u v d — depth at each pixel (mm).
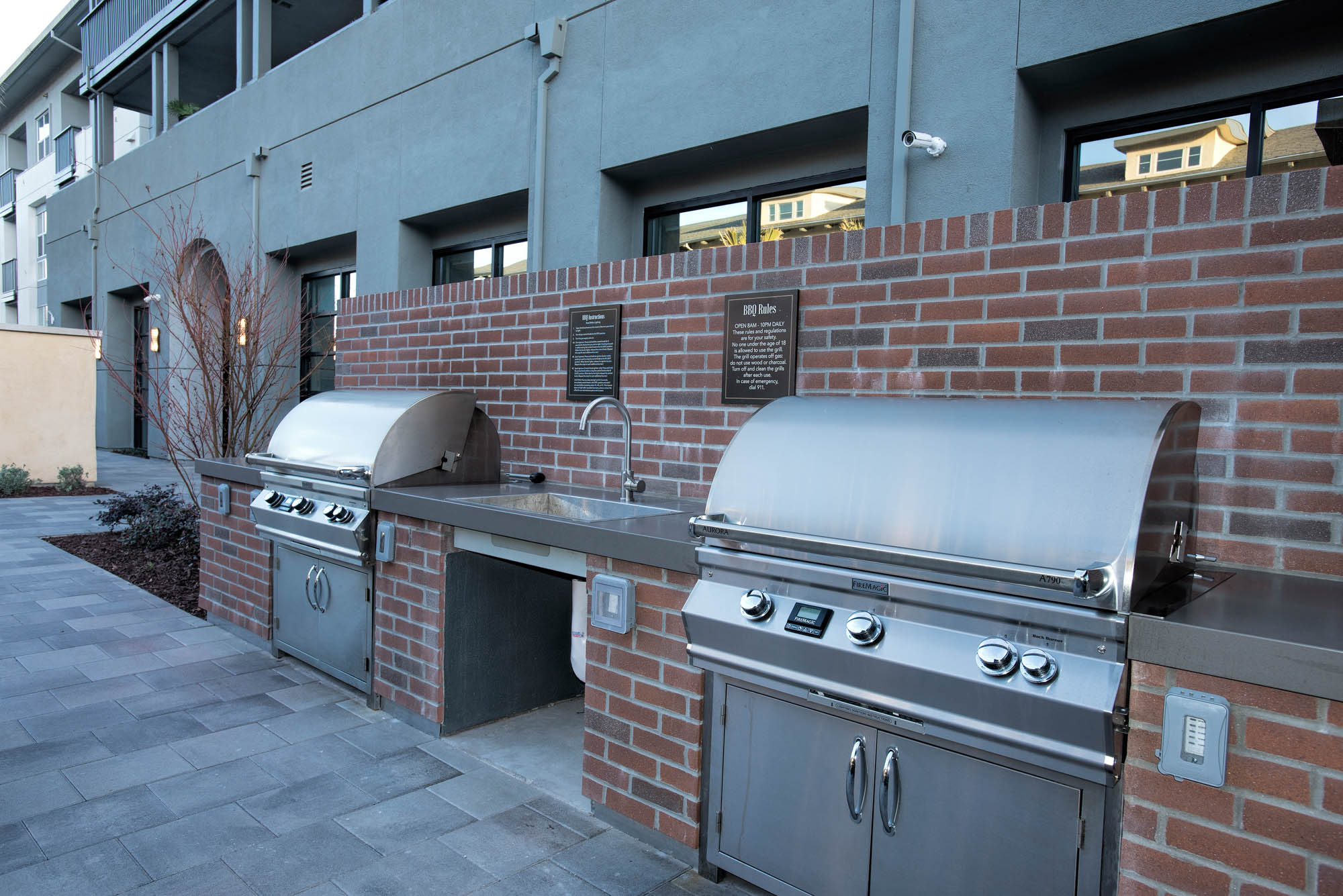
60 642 4293
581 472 3756
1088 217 2314
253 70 10609
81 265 15523
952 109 4383
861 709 1892
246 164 10547
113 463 13211
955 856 1806
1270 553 2045
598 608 2549
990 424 1907
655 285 3420
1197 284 2143
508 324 4078
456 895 2188
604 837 2514
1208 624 1488
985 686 1639
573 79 6430
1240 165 3906
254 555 4262
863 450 2008
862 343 2787
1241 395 2082
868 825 1943
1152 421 1729
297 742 3137
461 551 3221
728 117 5418
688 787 2342
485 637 3332
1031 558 1628
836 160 5344
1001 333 2475
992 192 4262
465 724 3291
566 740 3230
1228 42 3789
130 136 16484
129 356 14961
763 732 2148
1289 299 2012
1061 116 4387
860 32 4758
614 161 6148
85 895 2146
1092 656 1585
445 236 8344
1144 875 1577
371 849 2402
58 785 2750
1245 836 1469
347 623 3613
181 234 11602
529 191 6852
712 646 2145
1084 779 1591
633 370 3520
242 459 4867
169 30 12188
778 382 3000
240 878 2236
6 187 23562
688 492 3312
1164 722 1534
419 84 7898
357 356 5055
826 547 1877
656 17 5840
